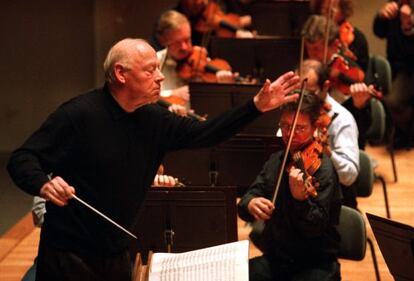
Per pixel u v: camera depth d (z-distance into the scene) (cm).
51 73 1282
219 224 589
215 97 866
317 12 1120
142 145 500
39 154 479
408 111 1224
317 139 622
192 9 1142
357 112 877
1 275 794
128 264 512
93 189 492
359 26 1445
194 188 582
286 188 598
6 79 1268
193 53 975
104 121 490
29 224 923
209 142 504
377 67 1102
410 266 495
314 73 761
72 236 494
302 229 579
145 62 488
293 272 605
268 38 1018
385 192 927
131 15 1348
